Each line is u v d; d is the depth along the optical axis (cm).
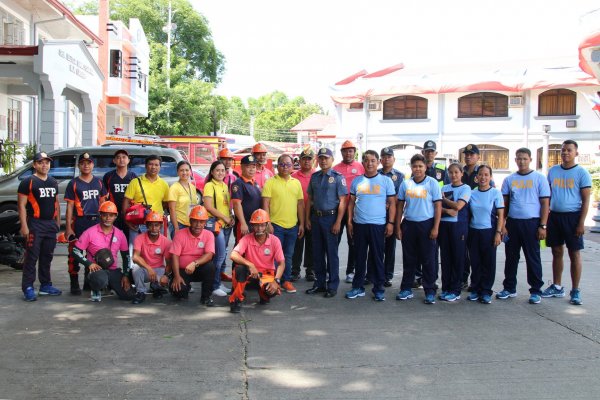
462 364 505
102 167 1193
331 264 755
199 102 3944
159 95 3738
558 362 511
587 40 1391
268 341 565
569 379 471
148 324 619
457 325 627
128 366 493
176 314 661
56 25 1975
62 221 1234
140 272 705
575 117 2947
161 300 725
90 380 461
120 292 709
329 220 752
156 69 3900
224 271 866
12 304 690
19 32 1784
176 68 3903
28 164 1206
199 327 610
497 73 3073
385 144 3269
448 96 3152
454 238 734
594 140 2922
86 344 548
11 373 473
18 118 1908
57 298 725
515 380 469
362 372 485
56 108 1410
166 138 1955
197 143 1939
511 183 741
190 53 4516
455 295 744
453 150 3159
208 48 4553
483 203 731
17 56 1334
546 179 733
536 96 3006
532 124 3019
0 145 1472
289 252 789
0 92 1742
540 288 731
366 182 741
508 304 725
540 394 441
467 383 462
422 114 3212
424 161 730
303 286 825
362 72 3556
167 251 727
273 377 473
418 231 727
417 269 827
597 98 2194
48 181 720
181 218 761
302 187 856
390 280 844
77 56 1542
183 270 708
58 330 591
